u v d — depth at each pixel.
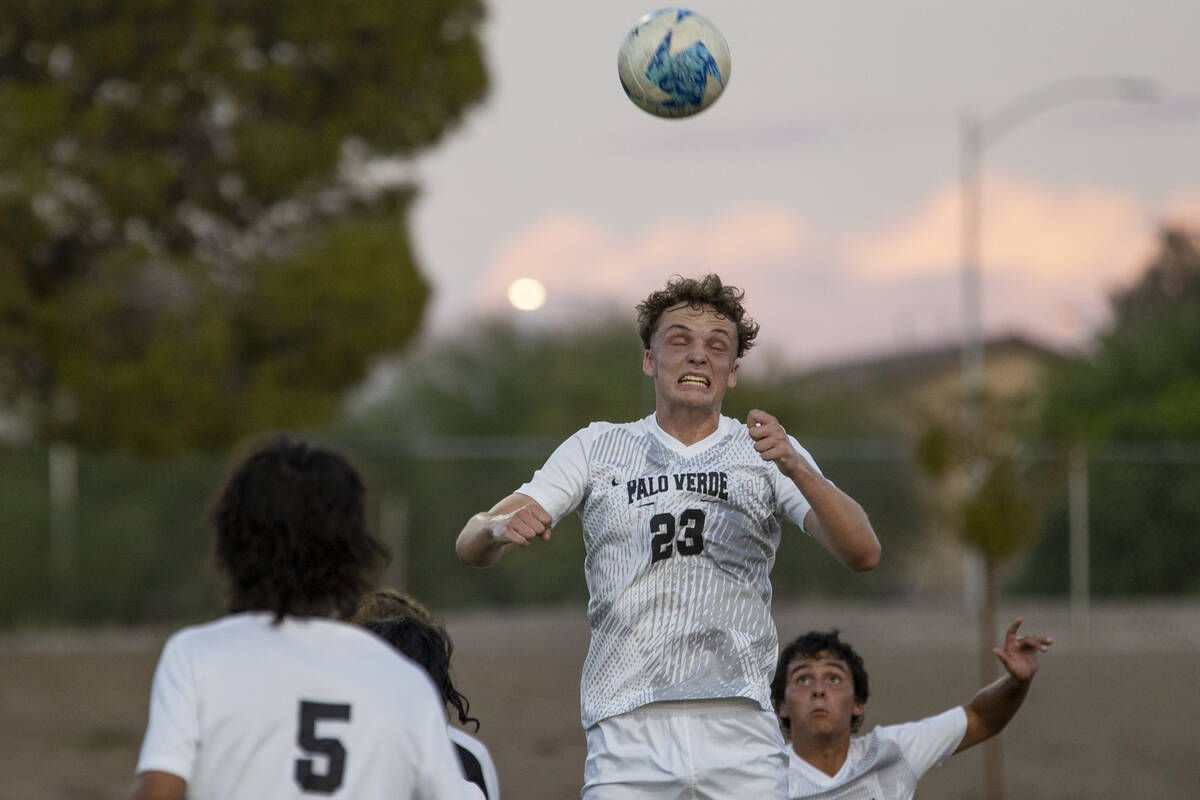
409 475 66.31
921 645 56.75
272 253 58.41
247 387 56.41
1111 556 70.81
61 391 53.44
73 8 51.75
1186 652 55.50
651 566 12.39
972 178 70.56
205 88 54.41
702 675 12.31
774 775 12.49
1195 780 33.88
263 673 8.60
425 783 8.78
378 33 56.59
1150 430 88.56
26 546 57.09
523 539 11.51
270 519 8.70
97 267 52.66
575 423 106.88
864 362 147.50
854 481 70.56
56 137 51.50
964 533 34.31
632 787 12.34
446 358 114.44
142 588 58.41
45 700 44.06
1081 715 42.22
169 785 8.35
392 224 59.88
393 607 13.32
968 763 35.66
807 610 67.31
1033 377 109.31
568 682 47.91
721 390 12.82
